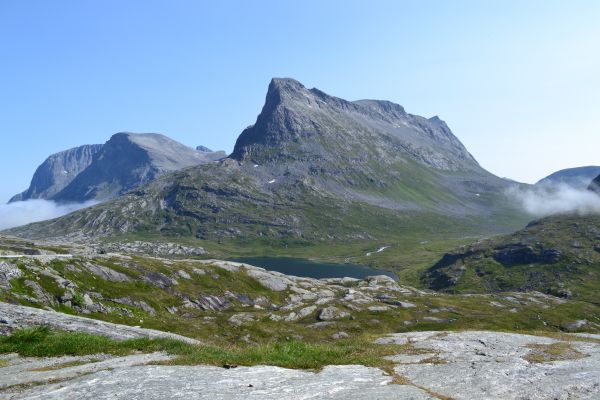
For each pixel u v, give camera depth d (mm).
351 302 142500
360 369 20234
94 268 114500
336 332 113188
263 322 114875
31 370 21281
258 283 147500
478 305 156750
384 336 32156
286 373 19000
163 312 110562
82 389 16344
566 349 25734
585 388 16734
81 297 98000
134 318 100250
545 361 22328
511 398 16125
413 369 20750
